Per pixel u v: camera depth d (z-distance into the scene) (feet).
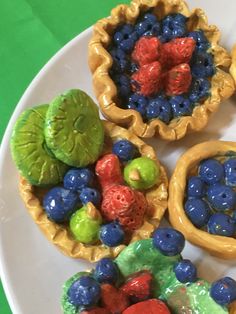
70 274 0.63
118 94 0.68
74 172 0.62
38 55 0.80
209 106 0.69
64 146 0.61
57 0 0.82
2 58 0.79
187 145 0.70
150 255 0.58
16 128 0.61
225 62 0.70
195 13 0.71
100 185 0.64
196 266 0.64
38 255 0.63
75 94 0.63
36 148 0.61
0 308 0.68
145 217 0.63
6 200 0.64
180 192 0.64
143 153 0.65
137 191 0.63
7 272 0.61
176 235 0.58
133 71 0.69
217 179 0.65
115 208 0.60
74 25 0.81
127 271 0.59
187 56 0.67
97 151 0.64
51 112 0.61
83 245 0.62
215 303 0.57
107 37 0.68
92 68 0.69
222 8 0.75
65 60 0.70
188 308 0.58
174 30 0.70
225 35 0.75
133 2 0.70
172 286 0.59
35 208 0.62
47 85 0.69
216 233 0.63
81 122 0.62
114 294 0.57
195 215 0.64
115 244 0.61
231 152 0.67
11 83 0.78
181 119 0.68
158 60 0.66
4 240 0.62
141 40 0.67
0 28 0.80
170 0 0.71
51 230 0.61
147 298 0.58
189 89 0.69
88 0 0.83
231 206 0.64
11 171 0.65
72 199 0.61
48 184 0.63
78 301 0.55
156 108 0.68
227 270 0.64
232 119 0.72
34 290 0.61
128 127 0.68
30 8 0.81
